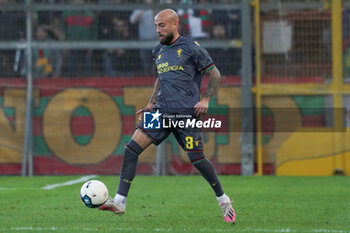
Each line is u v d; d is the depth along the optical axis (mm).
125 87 39938
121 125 39844
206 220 19328
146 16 40062
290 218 19875
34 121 39844
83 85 40031
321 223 18766
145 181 34375
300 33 39781
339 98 39188
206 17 39781
